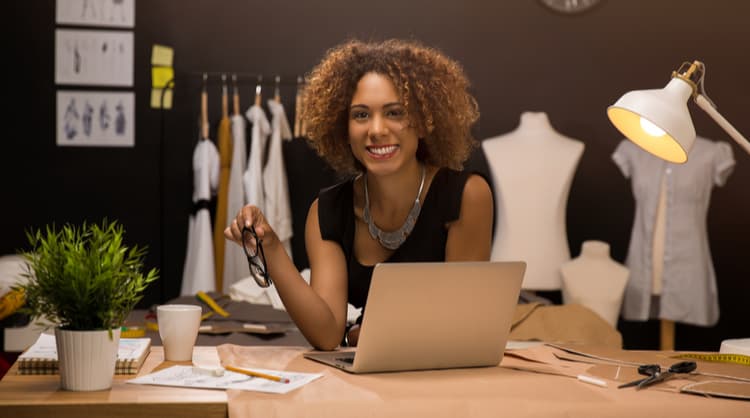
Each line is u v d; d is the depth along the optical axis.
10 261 3.95
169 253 5.10
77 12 5.00
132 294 1.44
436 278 1.57
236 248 4.67
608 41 5.20
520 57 5.19
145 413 1.32
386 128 1.89
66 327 1.40
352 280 2.10
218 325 3.34
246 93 5.07
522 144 4.58
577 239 5.25
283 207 4.75
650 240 4.59
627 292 4.64
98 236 1.46
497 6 5.17
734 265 5.24
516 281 1.66
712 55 5.19
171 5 5.05
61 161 5.04
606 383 1.52
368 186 2.06
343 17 5.11
